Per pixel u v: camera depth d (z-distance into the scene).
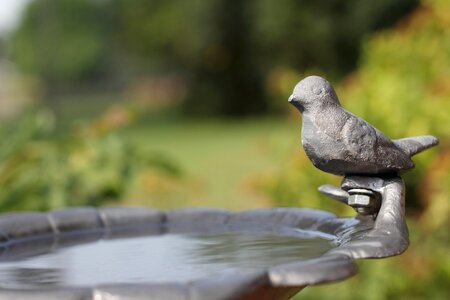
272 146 7.86
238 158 19.42
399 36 8.41
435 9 8.42
